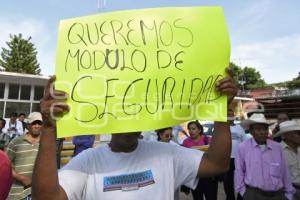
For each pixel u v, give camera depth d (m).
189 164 2.00
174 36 2.01
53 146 1.67
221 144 1.99
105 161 1.85
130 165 1.85
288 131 4.52
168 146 2.01
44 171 1.63
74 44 1.90
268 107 19.58
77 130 1.79
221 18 2.04
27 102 16.31
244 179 4.35
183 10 2.04
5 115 15.73
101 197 1.77
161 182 1.86
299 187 4.46
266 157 4.22
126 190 1.79
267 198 4.15
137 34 1.97
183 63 1.99
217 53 2.01
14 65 41.69
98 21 1.95
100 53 1.92
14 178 4.05
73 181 1.76
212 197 6.02
